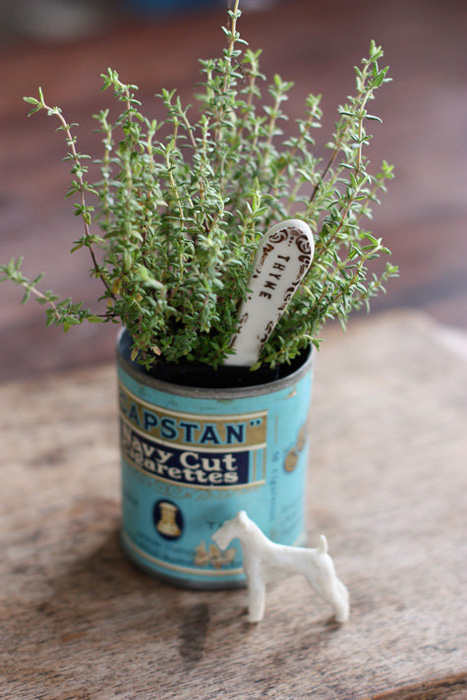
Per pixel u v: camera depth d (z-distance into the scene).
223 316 0.47
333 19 1.22
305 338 0.47
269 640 0.49
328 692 0.47
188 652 0.48
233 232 0.50
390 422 0.60
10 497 0.55
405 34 1.24
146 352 0.48
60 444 0.58
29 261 0.81
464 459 0.58
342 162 0.46
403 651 0.48
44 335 0.76
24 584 0.51
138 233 0.45
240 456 0.48
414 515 0.55
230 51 0.46
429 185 0.99
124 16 1.40
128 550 0.52
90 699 0.47
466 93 1.15
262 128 0.49
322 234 0.46
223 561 0.50
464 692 0.48
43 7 1.41
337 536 0.54
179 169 0.48
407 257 0.89
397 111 1.11
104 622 0.50
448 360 0.65
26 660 0.48
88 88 0.98
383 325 0.67
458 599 0.51
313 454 0.58
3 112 0.97
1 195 0.89
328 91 1.02
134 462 0.50
